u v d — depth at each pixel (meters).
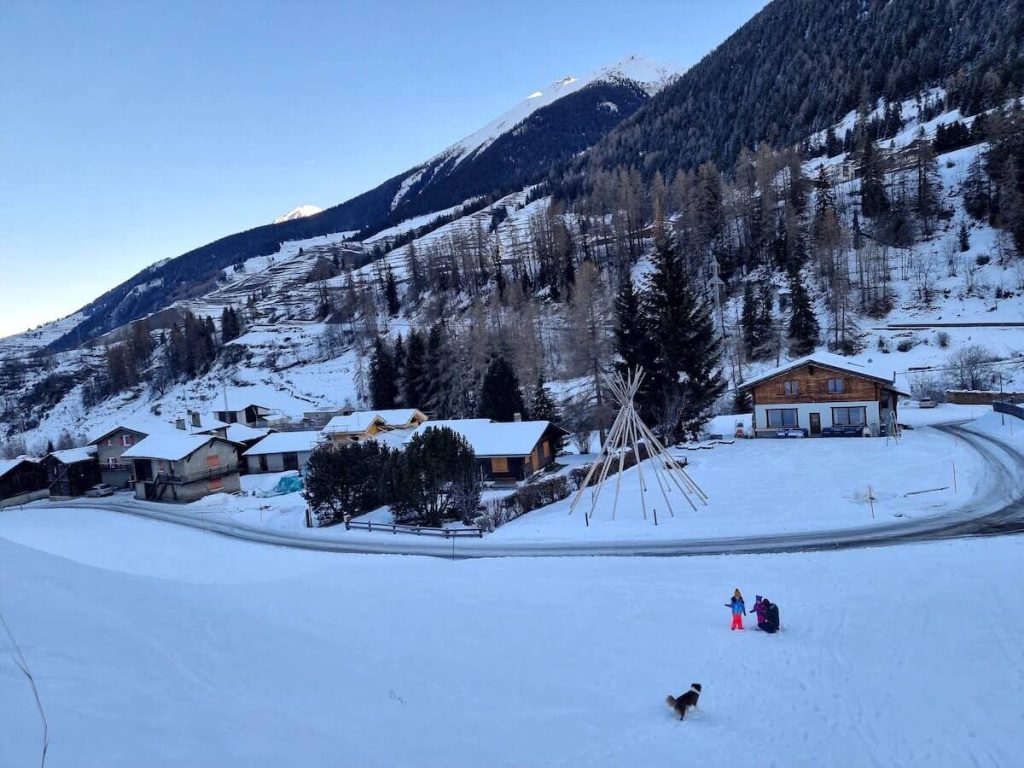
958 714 11.93
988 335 71.38
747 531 28.33
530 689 13.30
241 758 7.81
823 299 85.19
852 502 30.91
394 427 67.44
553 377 81.31
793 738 11.54
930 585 18.80
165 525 47.62
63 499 66.88
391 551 32.47
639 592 20.38
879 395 47.56
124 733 7.41
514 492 41.72
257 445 67.75
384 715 10.85
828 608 17.92
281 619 15.48
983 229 89.06
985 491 30.39
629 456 47.00
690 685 13.88
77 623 10.61
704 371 54.12
